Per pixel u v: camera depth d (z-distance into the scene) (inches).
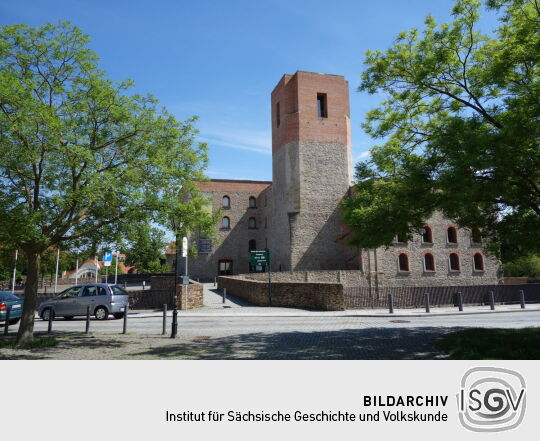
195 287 922.7
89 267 2283.5
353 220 419.5
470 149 303.7
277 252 1740.9
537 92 303.7
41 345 430.9
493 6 363.6
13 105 357.7
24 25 427.2
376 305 896.3
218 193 2062.0
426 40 425.1
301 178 1631.4
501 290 976.3
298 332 532.1
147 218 442.0
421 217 393.4
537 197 352.2
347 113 1754.4
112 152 460.8
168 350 403.5
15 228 394.3
